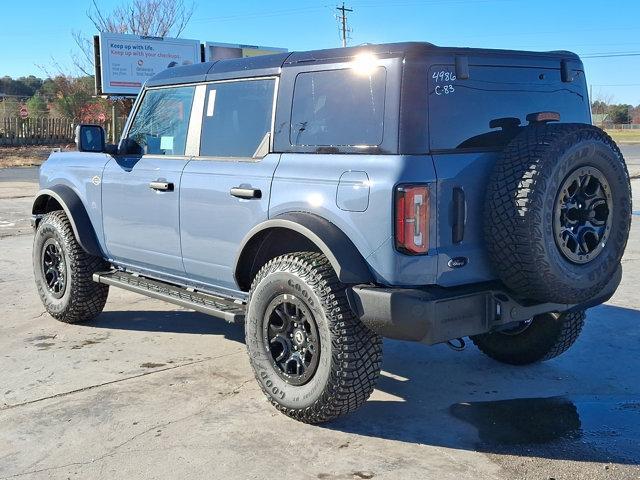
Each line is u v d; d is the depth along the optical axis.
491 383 4.71
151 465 3.53
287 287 3.89
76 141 5.36
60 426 4.00
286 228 4.02
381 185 3.54
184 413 4.17
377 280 3.64
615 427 3.97
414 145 3.57
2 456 3.65
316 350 3.81
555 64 4.32
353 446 3.74
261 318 4.10
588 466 3.50
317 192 3.85
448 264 3.62
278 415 4.13
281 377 4.04
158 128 5.21
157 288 5.13
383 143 3.63
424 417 4.13
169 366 5.02
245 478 3.39
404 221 3.49
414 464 3.53
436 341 3.53
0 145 41.38
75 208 5.75
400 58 3.61
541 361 5.00
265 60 4.43
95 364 5.07
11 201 16.53
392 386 4.66
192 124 4.89
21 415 4.15
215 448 3.71
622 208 3.83
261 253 4.37
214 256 4.61
